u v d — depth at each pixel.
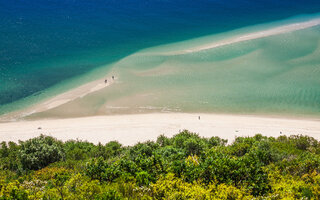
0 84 52.16
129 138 33.56
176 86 50.03
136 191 14.01
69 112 42.41
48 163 22.44
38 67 59.59
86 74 56.34
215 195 13.41
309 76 51.41
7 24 83.69
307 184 15.23
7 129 36.78
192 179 15.30
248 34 74.81
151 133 34.94
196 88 49.12
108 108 43.50
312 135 33.75
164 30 83.00
